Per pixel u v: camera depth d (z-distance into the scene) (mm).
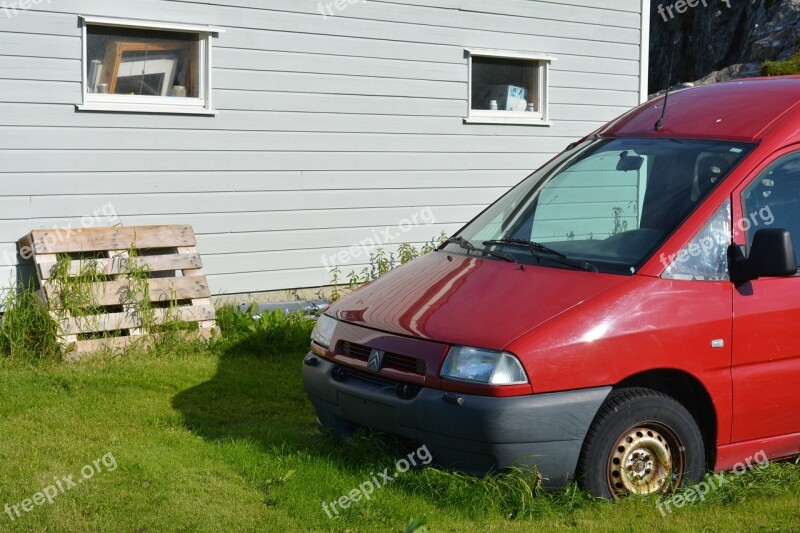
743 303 4918
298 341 8344
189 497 4762
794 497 4902
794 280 5117
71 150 8250
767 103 5578
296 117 9445
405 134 10195
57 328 7418
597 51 11625
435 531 4348
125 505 4648
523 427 4477
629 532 4340
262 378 7258
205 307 8211
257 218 9320
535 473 4582
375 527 4449
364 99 9852
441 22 10273
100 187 8422
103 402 6449
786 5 29891
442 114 10438
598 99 11734
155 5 8531
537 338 4531
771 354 4988
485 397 4488
